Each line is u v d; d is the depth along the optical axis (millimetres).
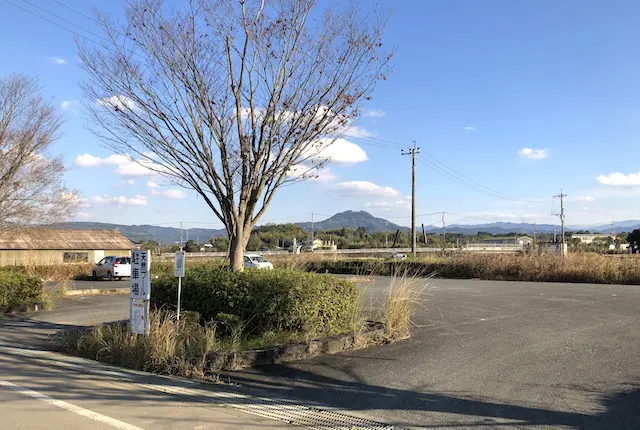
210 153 9016
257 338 8156
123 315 12898
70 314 13352
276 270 9914
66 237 43938
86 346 8398
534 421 5074
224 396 5992
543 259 26062
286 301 8297
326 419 5242
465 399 5789
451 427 4980
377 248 80000
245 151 8938
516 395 5875
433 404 5664
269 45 8812
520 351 7973
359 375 6855
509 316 11570
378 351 8180
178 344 7383
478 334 9406
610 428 4852
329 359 7711
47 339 9719
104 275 28984
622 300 14711
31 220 20016
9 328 11070
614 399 5672
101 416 5137
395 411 5477
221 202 9297
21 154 18484
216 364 7156
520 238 86500
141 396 5906
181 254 8211
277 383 6559
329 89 8922
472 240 92500
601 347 8172
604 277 23438
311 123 9125
